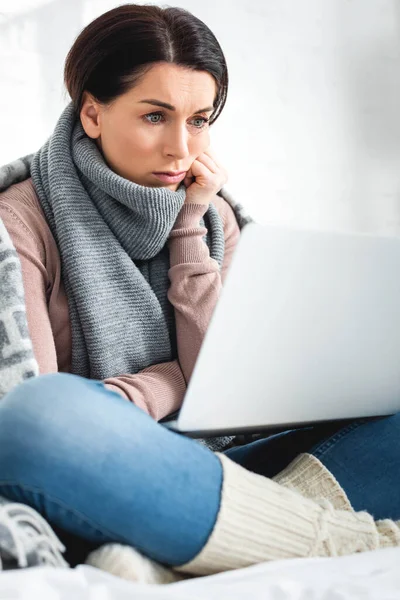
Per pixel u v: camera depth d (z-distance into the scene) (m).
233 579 0.76
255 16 2.82
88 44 1.32
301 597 0.71
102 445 0.78
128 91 1.29
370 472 1.12
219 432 1.02
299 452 1.23
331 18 3.04
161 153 1.33
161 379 1.31
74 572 0.67
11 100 2.33
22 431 0.78
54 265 1.33
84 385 0.85
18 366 1.17
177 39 1.28
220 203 1.61
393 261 1.01
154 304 1.37
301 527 0.88
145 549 0.81
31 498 0.79
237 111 2.80
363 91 3.14
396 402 1.14
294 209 2.97
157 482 0.79
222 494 0.83
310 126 3.00
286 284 0.95
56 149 1.37
